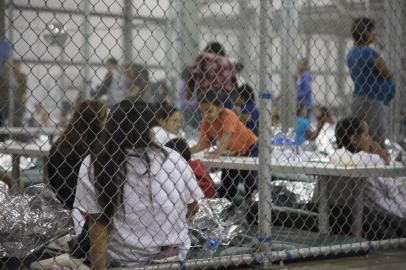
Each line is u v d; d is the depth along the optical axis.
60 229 7.19
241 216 8.67
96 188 6.18
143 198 6.39
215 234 7.69
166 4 10.48
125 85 8.94
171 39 10.24
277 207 9.39
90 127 7.26
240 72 10.72
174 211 6.56
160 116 8.02
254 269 7.00
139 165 6.36
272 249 7.45
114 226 6.39
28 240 7.04
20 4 8.05
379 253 7.90
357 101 10.17
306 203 9.67
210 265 6.74
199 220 7.66
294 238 8.27
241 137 10.23
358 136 8.96
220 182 10.16
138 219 6.41
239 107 10.56
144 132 6.35
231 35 10.80
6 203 7.13
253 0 10.87
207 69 10.05
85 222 6.64
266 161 7.05
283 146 10.55
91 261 6.29
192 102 10.57
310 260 7.47
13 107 9.66
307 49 12.98
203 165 9.05
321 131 12.44
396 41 10.22
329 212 8.77
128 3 8.63
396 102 10.64
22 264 6.70
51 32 7.72
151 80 10.24
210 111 10.07
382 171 8.33
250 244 7.75
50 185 7.49
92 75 10.37
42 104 9.84
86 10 8.03
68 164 7.33
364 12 12.23
